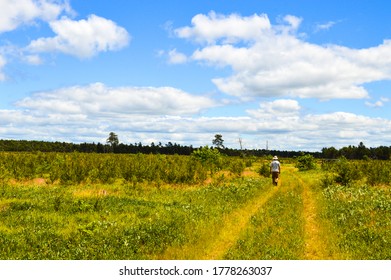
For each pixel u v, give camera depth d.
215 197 24.09
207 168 43.25
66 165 34.06
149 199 23.36
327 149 162.12
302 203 22.53
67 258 11.53
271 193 27.53
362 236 14.19
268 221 16.84
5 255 11.59
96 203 19.45
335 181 33.69
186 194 25.42
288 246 12.98
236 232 15.30
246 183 32.94
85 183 30.59
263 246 12.90
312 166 58.12
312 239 14.45
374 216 18.02
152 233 14.26
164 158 53.78
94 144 164.00
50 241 12.98
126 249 12.46
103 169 33.34
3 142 140.62
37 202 20.36
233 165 44.94
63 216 17.39
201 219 16.95
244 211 19.88
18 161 37.16
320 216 18.25
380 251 12.41
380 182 33.78
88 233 13.95
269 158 108.44
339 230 15.27
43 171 36.97
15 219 16.34
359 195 25.34
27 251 12.16
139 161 42.00
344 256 12.00
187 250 12.66
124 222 16.27
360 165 43.91
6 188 24.91
